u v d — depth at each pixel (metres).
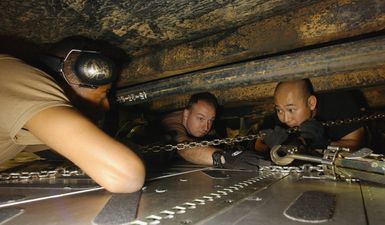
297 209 0.77
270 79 1.56
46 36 1.56
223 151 1.75
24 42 1.62
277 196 0.93
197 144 1.67
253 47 1.48
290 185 1.10
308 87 2.08
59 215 0.79
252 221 0.70
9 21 1.39
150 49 1.86
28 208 0.85
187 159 1.95
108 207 0.84
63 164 2.04
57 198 0.97
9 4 1.24
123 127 2.99
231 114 3.45
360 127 2.16
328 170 1.19
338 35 1.26
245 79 1.61
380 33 1.52
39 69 1.10
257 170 1.49
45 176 1.42
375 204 0.82
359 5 1.17
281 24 1.39
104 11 1.32
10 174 1.40
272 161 1.61
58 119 0.95
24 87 0.99
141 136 2.65
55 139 0.95
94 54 1.20
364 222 0.68
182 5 1.28
